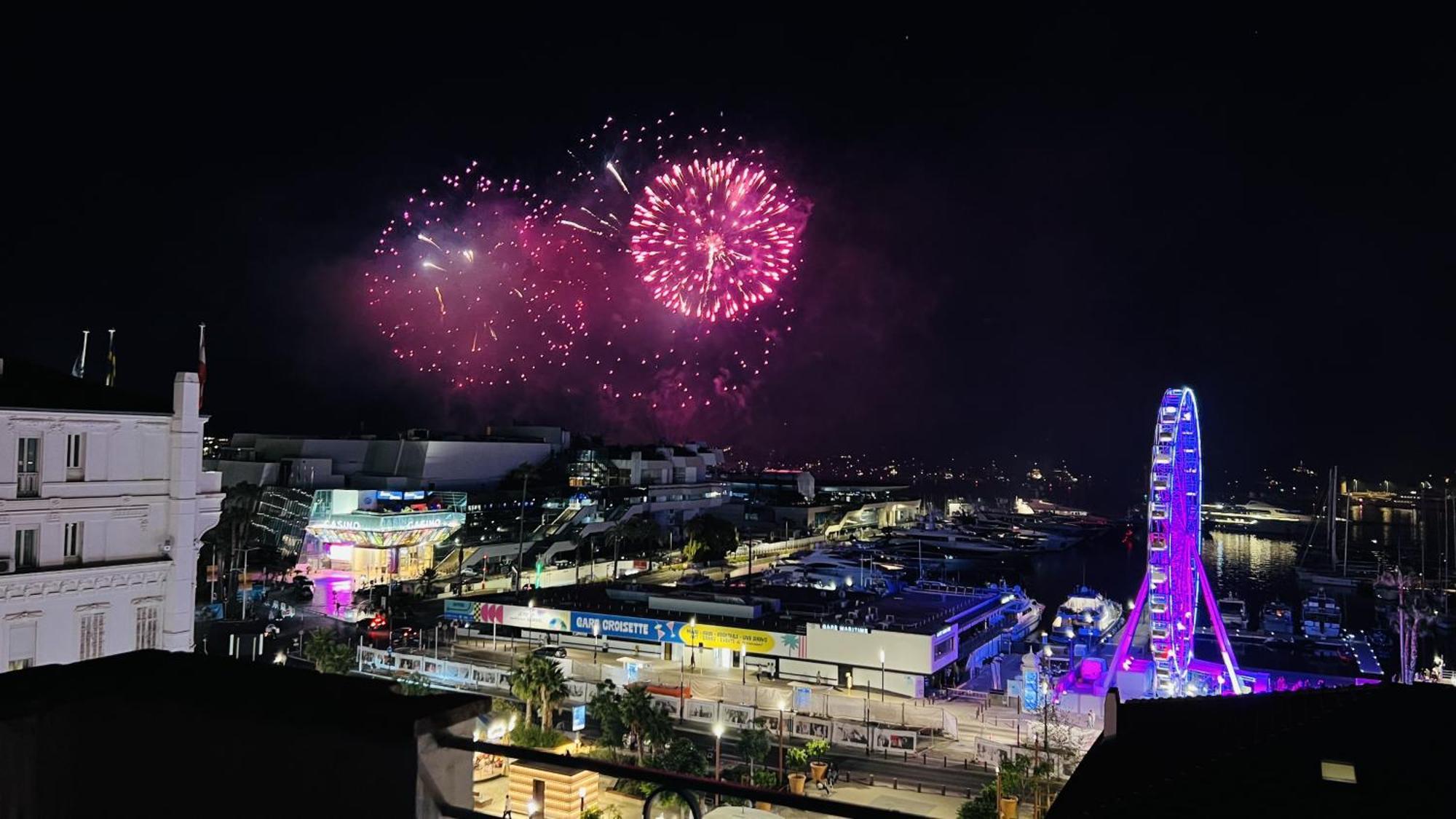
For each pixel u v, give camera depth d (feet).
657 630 343.05
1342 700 61.11
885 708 285.23
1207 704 65.46
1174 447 267.59
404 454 572.92
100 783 24.90
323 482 540.11
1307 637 440.04
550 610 363.35
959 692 309.01
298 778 22.39
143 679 26.50
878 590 498.69
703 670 329.52
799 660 318.24
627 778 21.52
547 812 156.76
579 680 302.04
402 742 21.22
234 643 310.86
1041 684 285.43
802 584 515.09
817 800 19.84
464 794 22.98
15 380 127.75
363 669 301.02
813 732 256.73
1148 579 266.77
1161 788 50.01
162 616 135.03
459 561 522.47
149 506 134.41
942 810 194.49
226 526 445.37
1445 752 50.52
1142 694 301.63
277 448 575.38
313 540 510.58
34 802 25.35
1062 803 52.34
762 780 195.21
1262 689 313.32
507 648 351.67
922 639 301.84
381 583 460.55
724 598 359.25
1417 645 451.53
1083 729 260.42
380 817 21.22
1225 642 309.22
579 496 596.29
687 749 200.23
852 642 311.47
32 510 119.55
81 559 125.80
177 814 23.99
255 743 22.99
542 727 214.48
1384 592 638.94
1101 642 416.26
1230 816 45.09
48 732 25.49
